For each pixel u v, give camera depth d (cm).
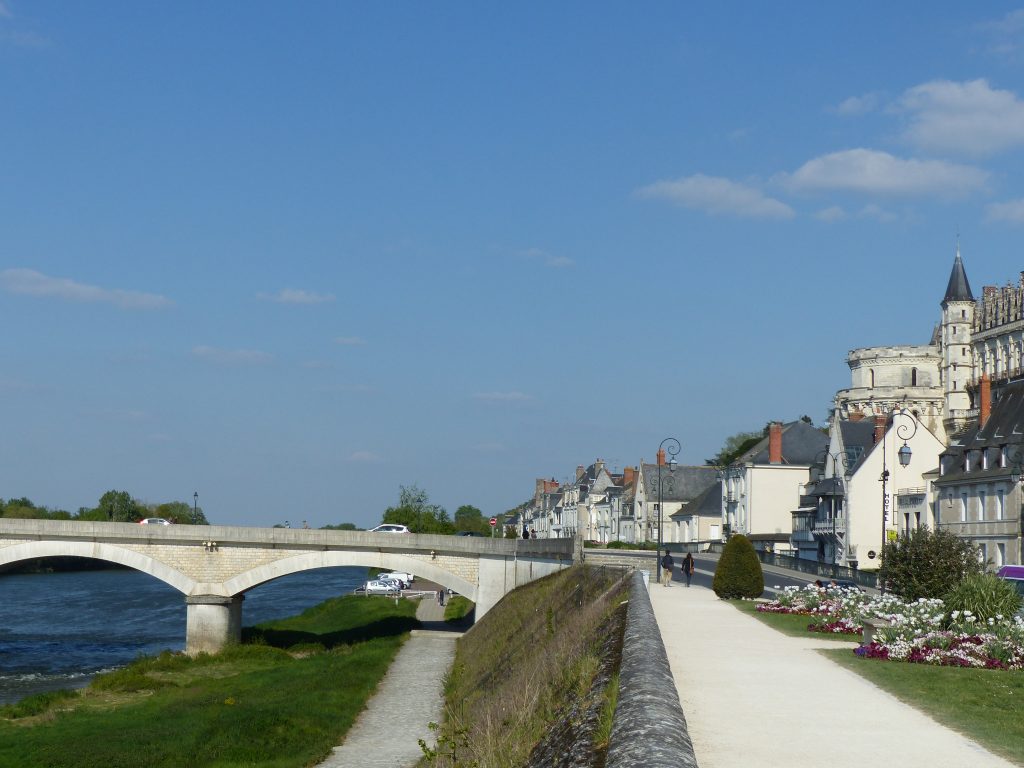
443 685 4888
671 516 13338
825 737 1317
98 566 15700
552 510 18438
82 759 3375
